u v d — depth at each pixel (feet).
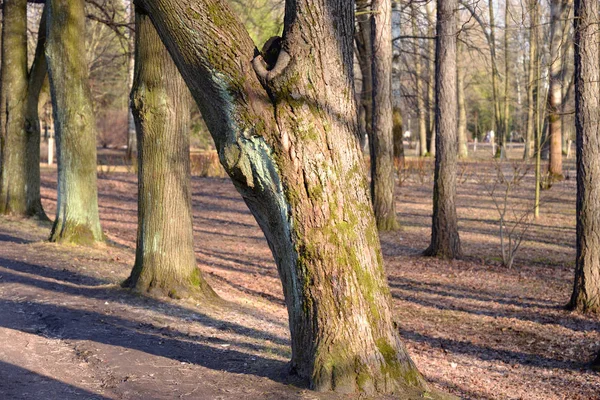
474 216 67.62
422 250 51.37
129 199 79.56
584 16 31.83
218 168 104.58
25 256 35.86
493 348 29.09
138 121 28.40
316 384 15.85
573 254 49.65
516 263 46.80
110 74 118.21
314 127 14.89
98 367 18.56
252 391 16.31
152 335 22.43
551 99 76.64
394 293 38.91
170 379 17.54
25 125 52.49
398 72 94.58
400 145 98.94
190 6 14.38
